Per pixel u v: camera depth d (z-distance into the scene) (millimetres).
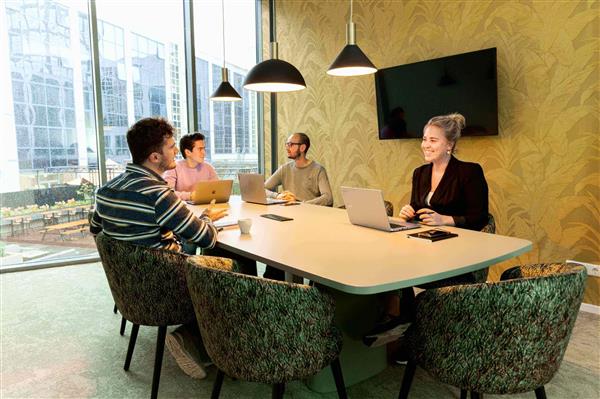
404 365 2254
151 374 2203
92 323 2846
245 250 1782
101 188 1973
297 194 3803
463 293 1249
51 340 2590
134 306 1873
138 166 1955
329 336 1436
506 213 3287
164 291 1824
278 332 1325
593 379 2096
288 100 5191
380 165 4238
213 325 1398
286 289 1308
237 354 1372
